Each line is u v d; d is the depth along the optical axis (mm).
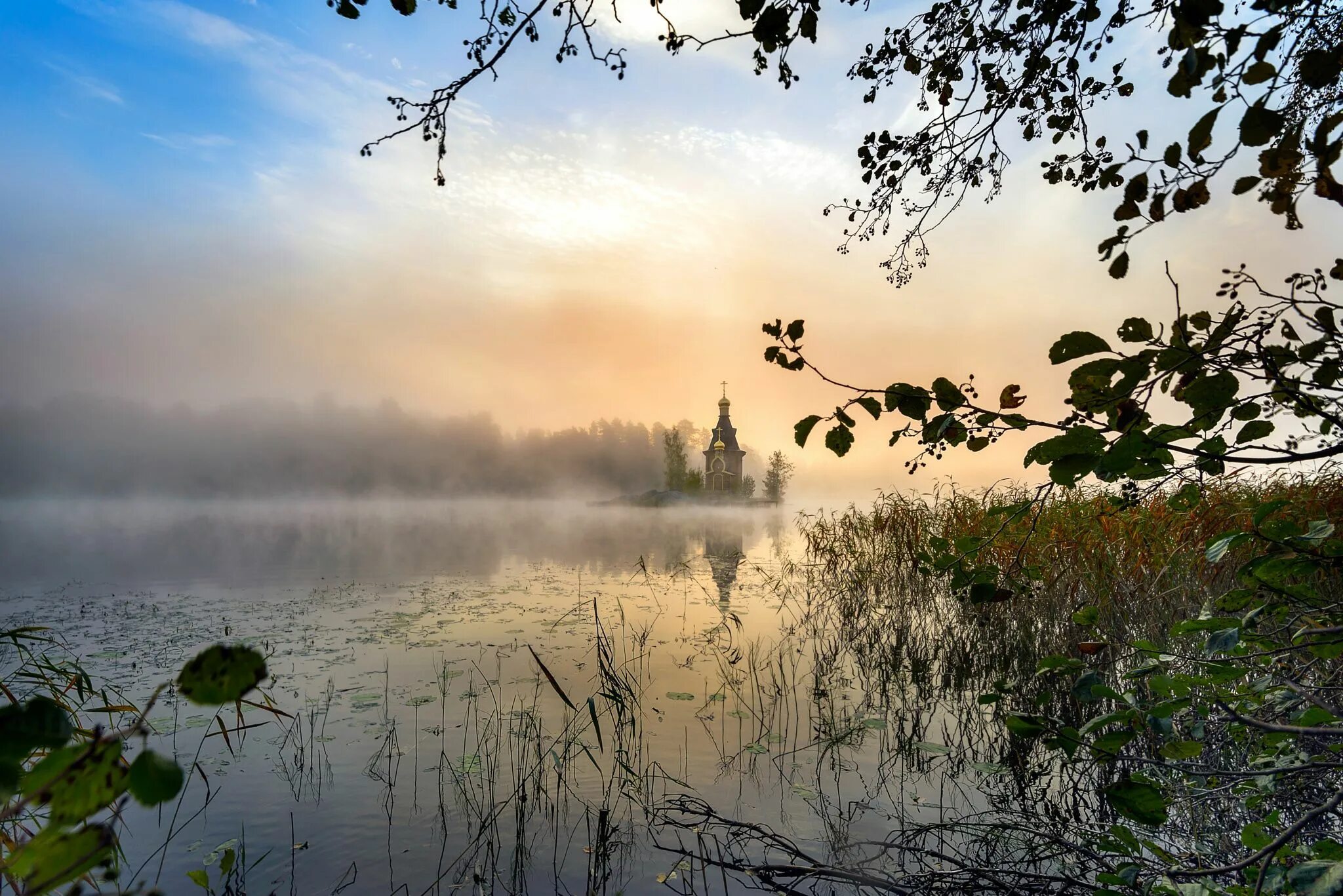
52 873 582
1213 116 1359
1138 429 1678
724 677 7062
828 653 7770
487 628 9711
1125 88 2387
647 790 4480
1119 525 5883
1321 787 2537
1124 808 1968
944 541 2562
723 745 5223
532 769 4812
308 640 8977
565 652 8227
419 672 7371
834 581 11078
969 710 5770
